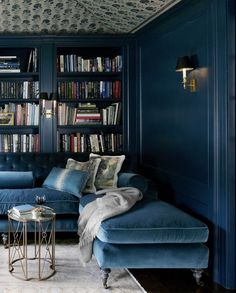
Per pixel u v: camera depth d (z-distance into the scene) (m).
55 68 4.94
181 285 2.94
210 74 3.04
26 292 2.75
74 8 4.43
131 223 2.88
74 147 5.01
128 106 5.02
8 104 4.99
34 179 4.40
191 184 3.44
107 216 2.98
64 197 3.85
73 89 5.02
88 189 4.10
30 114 4.96
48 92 4.93
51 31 4.85
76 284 2.91
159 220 2.92
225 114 2.86
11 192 3.86
